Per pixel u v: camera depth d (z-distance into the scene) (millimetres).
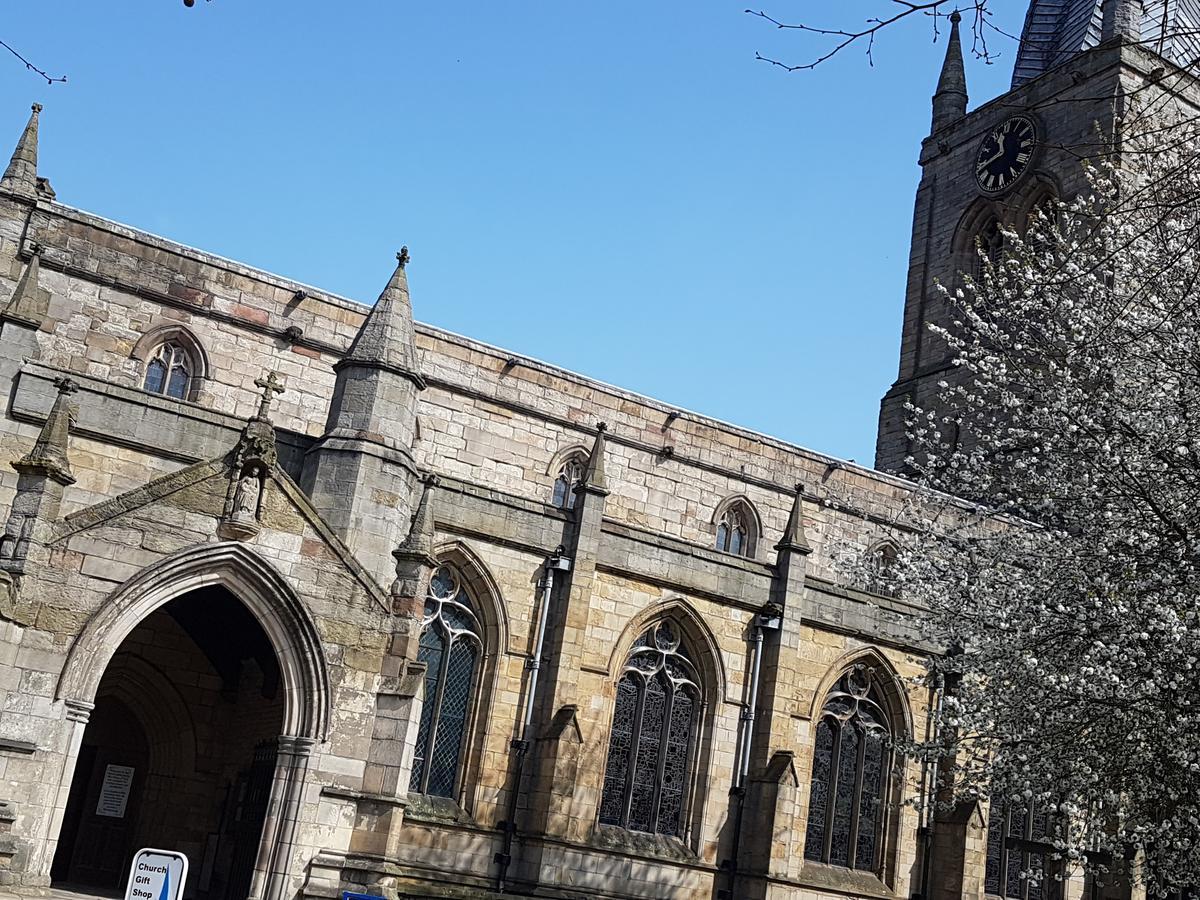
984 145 94688
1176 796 36562
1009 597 42094
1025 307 53250
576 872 47406
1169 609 34875
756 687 53469
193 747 45188
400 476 43844
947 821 55500
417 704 37531
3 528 40844
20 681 33250
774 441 71062
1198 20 87438
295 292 59125
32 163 55312
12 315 42562
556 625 49500
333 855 36062
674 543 52812
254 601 36531
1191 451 33969
